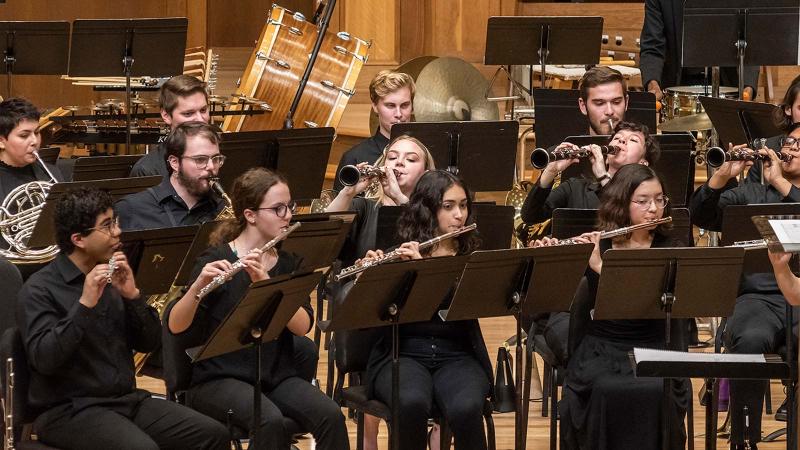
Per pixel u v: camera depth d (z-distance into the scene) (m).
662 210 12.09
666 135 14.20
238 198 11.12
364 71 25.92
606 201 12.17
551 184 13.65
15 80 30.38
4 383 10.24
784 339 13.07
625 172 12.11
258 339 10.20
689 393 11.94
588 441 11.69
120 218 13.02
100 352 10.56
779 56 16.80
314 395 10.99
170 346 10.88
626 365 11.80
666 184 13.66
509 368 12.02
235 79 30.23
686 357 10.20
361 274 10.27
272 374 11.17
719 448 13.53
